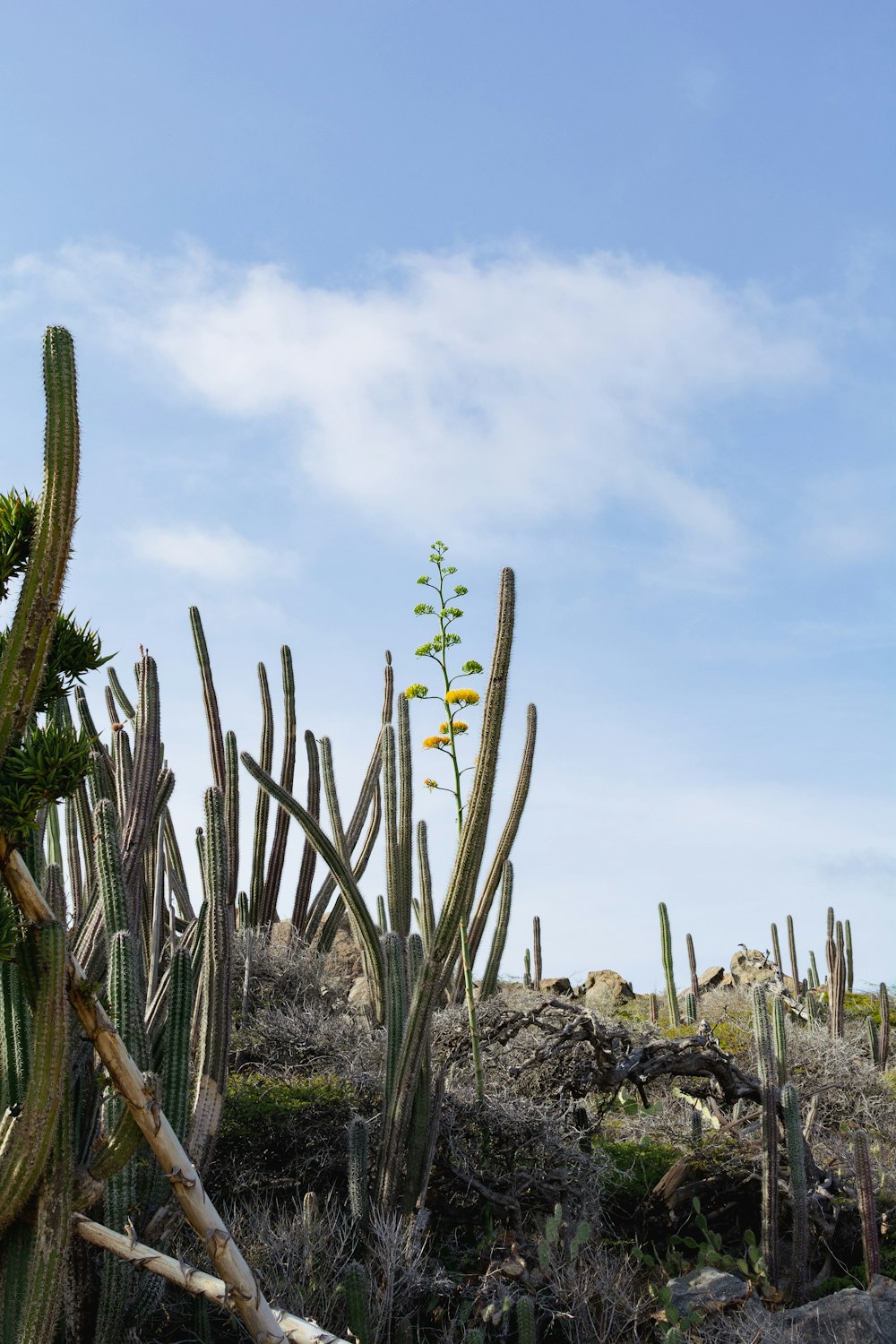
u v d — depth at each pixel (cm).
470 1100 538
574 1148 542
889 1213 550
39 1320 281
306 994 759
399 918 766
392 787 794
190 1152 392
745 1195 561
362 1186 463
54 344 281
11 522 304
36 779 278
